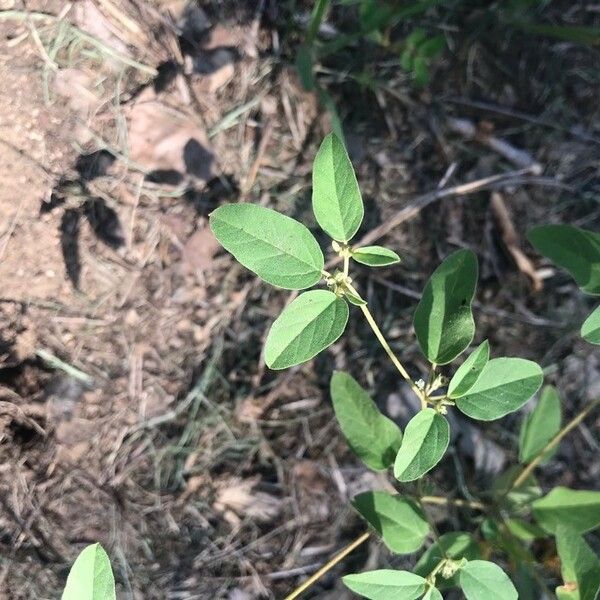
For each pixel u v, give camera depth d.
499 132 0.48
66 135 0.40
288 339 0.26
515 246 0.47
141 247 0.42
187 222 0.43
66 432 0.41
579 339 0.48
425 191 0.46
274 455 0.44
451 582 0.32
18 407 0.40
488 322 0.47
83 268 0.41
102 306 0.42
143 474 0.42
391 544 0.33
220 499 0.43
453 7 0.46
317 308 0.27
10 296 0.40
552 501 0.37
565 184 0.48
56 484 0.41
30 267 0.40
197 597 0.42
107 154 0.41
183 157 0.42
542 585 0.38
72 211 0.40
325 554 0.44
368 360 0.45
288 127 0.45
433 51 0.44
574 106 0.49
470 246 0.47
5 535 0.40
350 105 0.46
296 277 0.27
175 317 0.43
